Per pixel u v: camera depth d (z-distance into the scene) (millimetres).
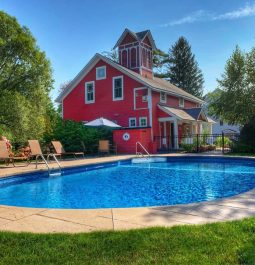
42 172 11758
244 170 14492
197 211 5125
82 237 3850
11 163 14516
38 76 20609
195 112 29219
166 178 12242
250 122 21984
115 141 23297
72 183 11055
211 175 12914
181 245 3621
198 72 61875
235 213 4980
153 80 30969
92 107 29234
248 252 3404
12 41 19484
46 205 7629
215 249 3512
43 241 3750
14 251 3520
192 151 22672
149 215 4922
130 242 3699
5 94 18641
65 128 21500
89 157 18578
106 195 8859
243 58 30062
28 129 18797
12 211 5270
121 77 27672
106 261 3270
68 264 3221
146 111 26219
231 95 29438
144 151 22625
